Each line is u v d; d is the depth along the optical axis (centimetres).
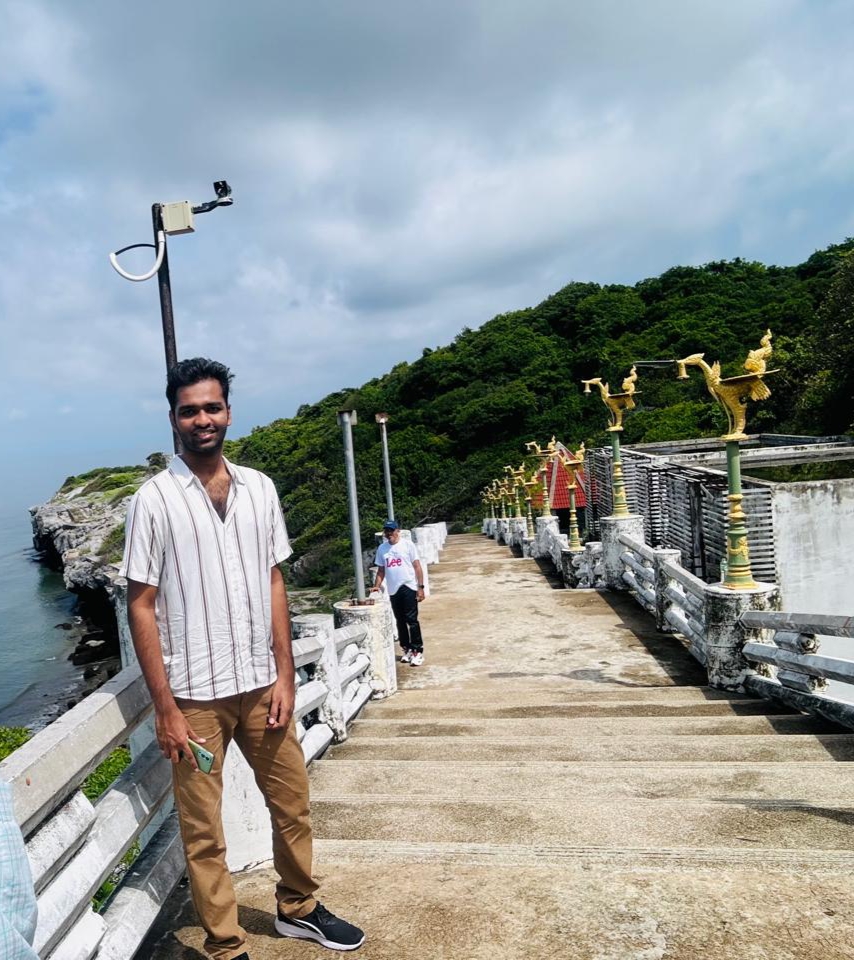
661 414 3681
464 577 1731
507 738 582
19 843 152
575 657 932
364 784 474
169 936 297
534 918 285
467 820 395
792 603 1018
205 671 254
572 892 301
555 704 704
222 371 259
